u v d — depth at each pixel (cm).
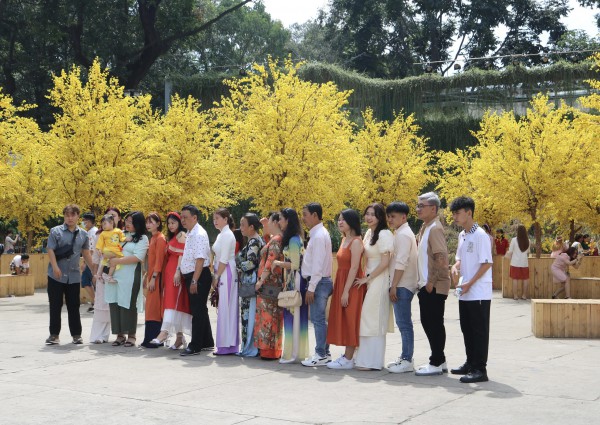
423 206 815
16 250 3191
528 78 3859
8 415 645
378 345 846
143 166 2277
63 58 4284
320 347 883
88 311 1563
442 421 613
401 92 3975
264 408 666
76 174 2133
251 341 948
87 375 825
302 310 908
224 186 2647
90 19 3969
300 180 2241
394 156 3083
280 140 2259
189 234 976
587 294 1791
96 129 2142
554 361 911
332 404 679
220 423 613
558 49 5722
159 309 1023
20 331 1223
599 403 675
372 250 848
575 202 2300
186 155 2559
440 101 3966
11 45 4019
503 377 802
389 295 847
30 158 2508
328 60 6275
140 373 837
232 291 960
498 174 2369
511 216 2420
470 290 781
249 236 956
